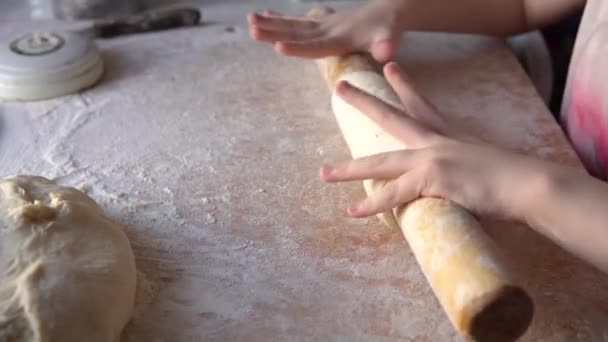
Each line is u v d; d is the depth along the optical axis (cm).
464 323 49
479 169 57
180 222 66
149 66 88
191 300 59
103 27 93
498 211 56
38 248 56
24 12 101
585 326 56
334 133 76
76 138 76
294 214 67
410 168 58
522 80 83
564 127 81
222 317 58
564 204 55
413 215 56
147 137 76
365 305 59
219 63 88
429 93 81
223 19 98
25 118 79
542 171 56
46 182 64
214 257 63
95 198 69
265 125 77
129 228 66
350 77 74
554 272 60
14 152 75
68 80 82
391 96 69
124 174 72
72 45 85
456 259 52
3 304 52
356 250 63
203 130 77
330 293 60
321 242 64
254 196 69
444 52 88
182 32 95
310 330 57
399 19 83
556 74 98
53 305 52
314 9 90
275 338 56
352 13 83
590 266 60
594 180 57
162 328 57
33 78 81
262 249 63
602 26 75
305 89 83
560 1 87
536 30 94
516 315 49
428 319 57
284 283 60
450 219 54
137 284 60
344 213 67
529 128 75
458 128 75
